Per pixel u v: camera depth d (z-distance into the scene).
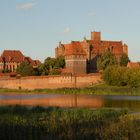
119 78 178.75
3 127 55.91
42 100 131.00
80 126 57.94
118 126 56.94
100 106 102.06
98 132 53.06
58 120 63.47
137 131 53.62
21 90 196.50
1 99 138.62
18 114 70.50
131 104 108.81
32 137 50.88
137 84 174.88
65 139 50.16
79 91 174.50
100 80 197.38
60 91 180.62
